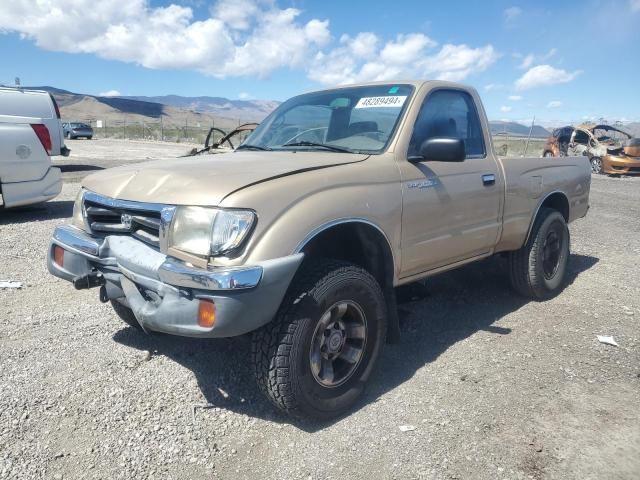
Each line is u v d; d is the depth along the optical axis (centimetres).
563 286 544
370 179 320
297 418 300
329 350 298
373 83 411
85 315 437
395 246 335
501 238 442
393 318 345
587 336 419
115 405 303
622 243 786
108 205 311
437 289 533
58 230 346
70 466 252
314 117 411
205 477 249
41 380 327
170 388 324
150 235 293
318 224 281
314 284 281
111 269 308
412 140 361
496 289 536
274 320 276
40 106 1335
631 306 491
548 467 259
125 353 368
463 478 250
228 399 316
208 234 259
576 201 555
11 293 485
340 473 253
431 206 359
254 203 263
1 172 761
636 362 374
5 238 686
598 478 252
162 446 270
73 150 2452
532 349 394
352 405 312
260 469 256
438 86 395
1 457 256
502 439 281
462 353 386
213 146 525
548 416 303
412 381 344
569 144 2095
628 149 1873
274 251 262
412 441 278
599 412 308
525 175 462
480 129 431
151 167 326
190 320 259
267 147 404
